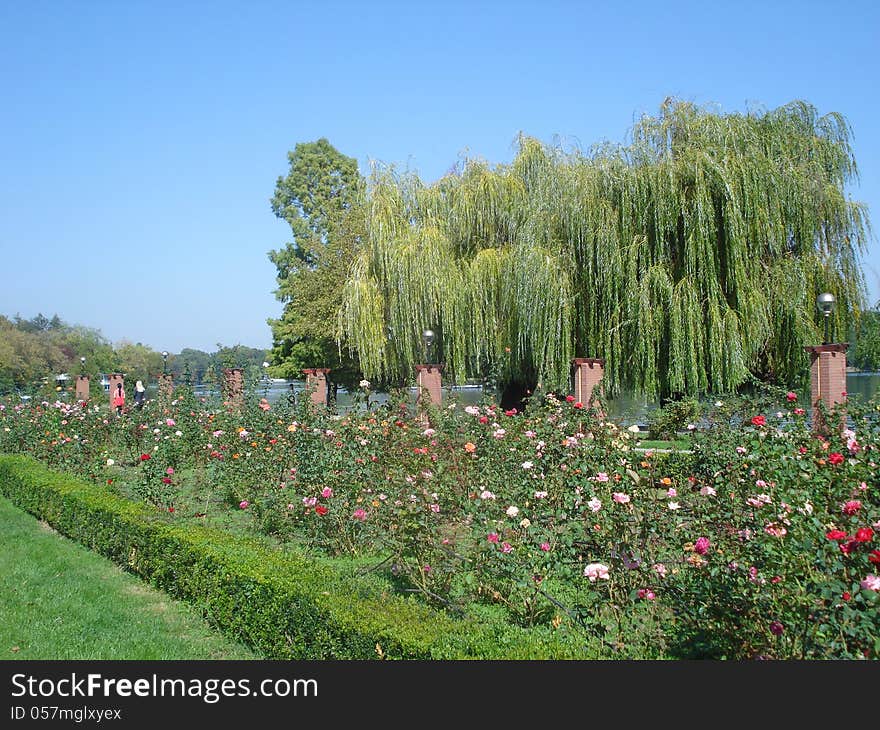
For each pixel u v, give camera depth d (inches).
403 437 354.6
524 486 268.4
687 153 622.2
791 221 636.7
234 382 666.2
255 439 400.8
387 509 268.8
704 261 603.2
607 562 193.8
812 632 146.9
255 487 359.3
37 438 559.5
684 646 172.1
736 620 166.1
